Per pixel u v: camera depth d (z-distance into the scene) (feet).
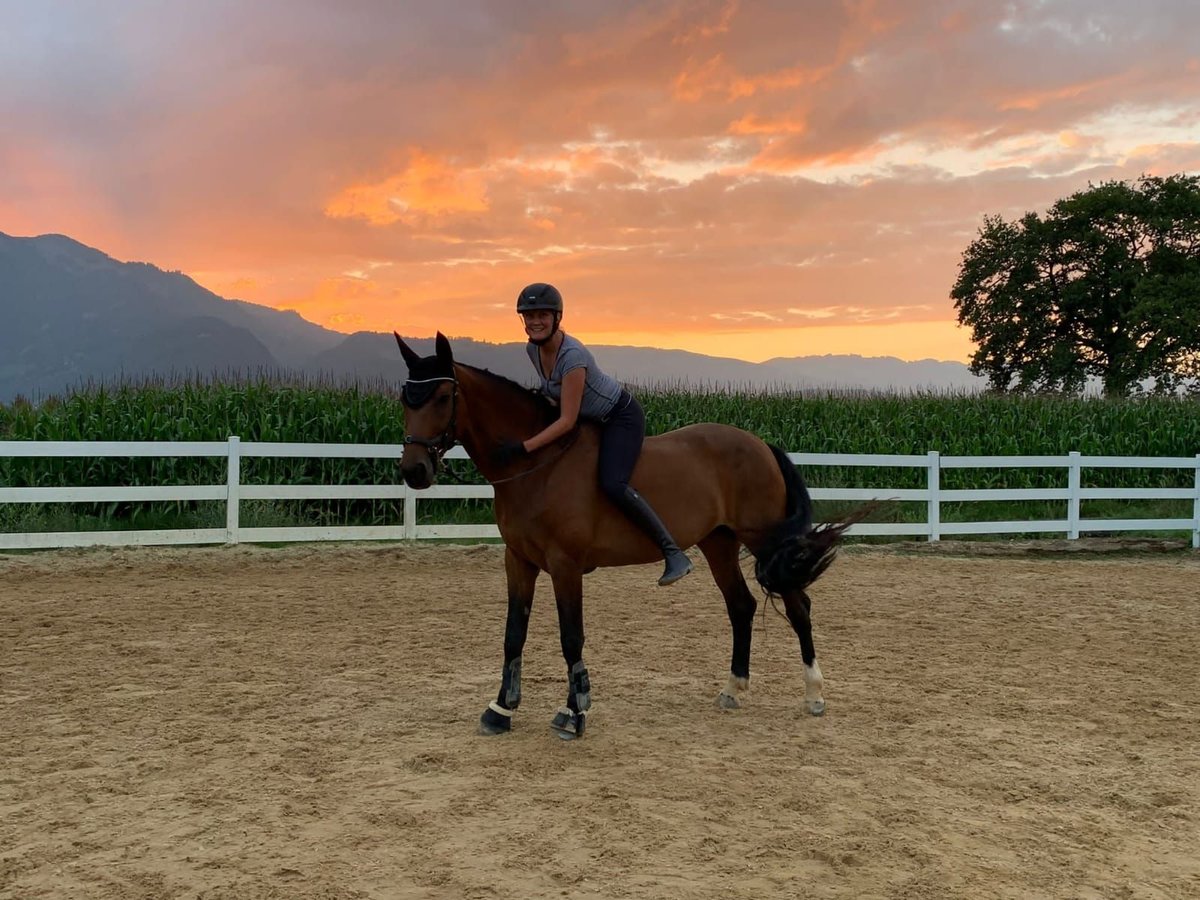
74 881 11.10
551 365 17.33
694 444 18.62
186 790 14.07
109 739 16.48
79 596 30.27
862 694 20.57
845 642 26.05
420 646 24.38
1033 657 24.59
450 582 34.65
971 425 67.67
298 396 50.11
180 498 38.78
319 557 39.04
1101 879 11.71
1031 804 14.26
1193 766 16.20
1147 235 131.95
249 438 47.91
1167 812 14.08
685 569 16.55
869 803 13.99
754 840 12.50
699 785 14.56
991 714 19.19
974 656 24.59
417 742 16.55
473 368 16.89
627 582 35.73
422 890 10.93
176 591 31.55
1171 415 70.33
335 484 48.96
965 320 144.56
